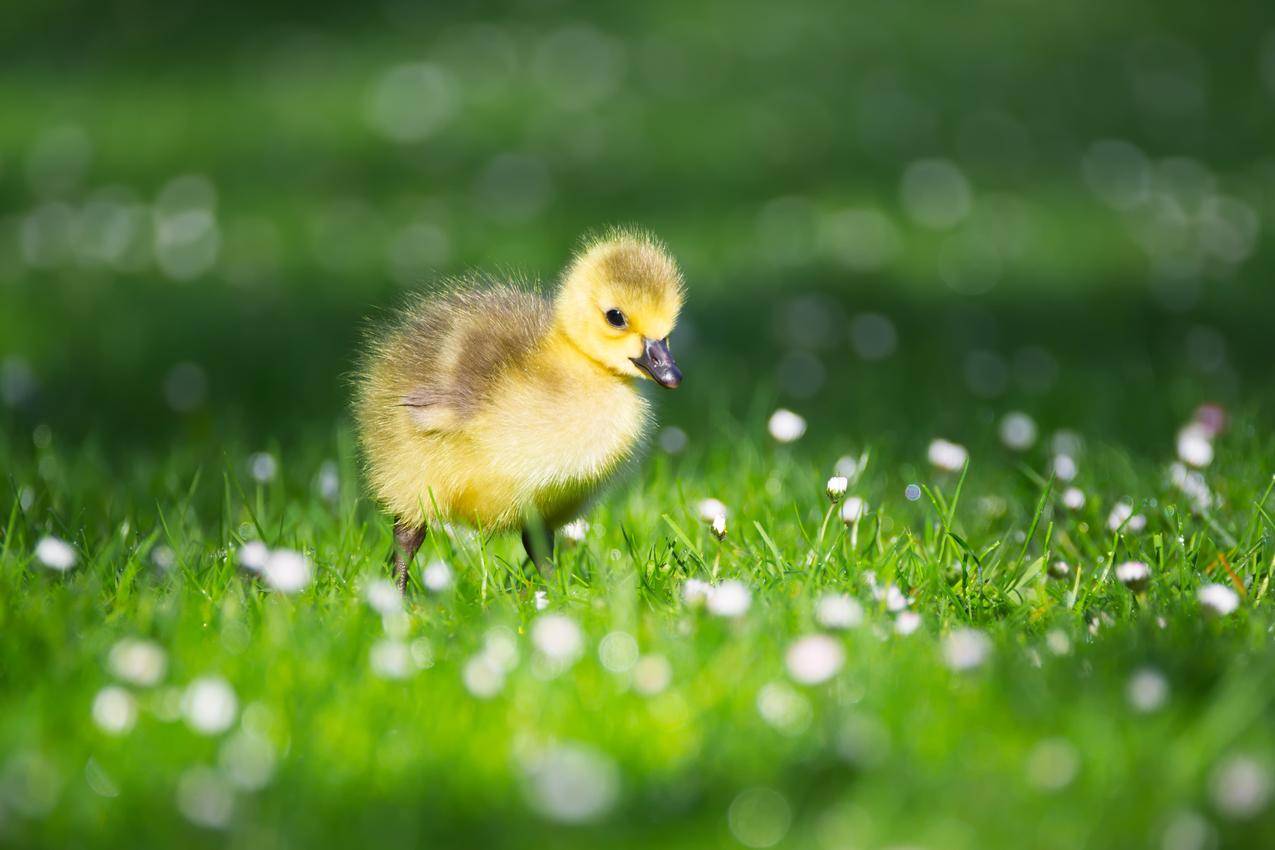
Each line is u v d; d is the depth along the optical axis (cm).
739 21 3828
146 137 3102
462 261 2369
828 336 2023
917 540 1004
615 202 2719
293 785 677
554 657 787
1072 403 1561
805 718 731
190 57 3622
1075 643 820
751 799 661
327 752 705
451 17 3847
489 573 962
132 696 745
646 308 1020
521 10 3897
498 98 3297
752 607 859
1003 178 2889
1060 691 756
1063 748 675
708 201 2733
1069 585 942
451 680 778
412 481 1027
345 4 3909
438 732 723
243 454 1390
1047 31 3800
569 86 3362
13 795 653
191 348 1945
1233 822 628
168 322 2081
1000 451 1363
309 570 932
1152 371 1780
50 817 649
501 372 1008
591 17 3844
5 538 1029
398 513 1042
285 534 1070
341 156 2967
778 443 1298
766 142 3041
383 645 789
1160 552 962
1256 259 2453
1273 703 732
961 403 1611
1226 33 3816
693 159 2959
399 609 870
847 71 3491
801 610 861
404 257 2397
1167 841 611
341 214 2647
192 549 1020
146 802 668
